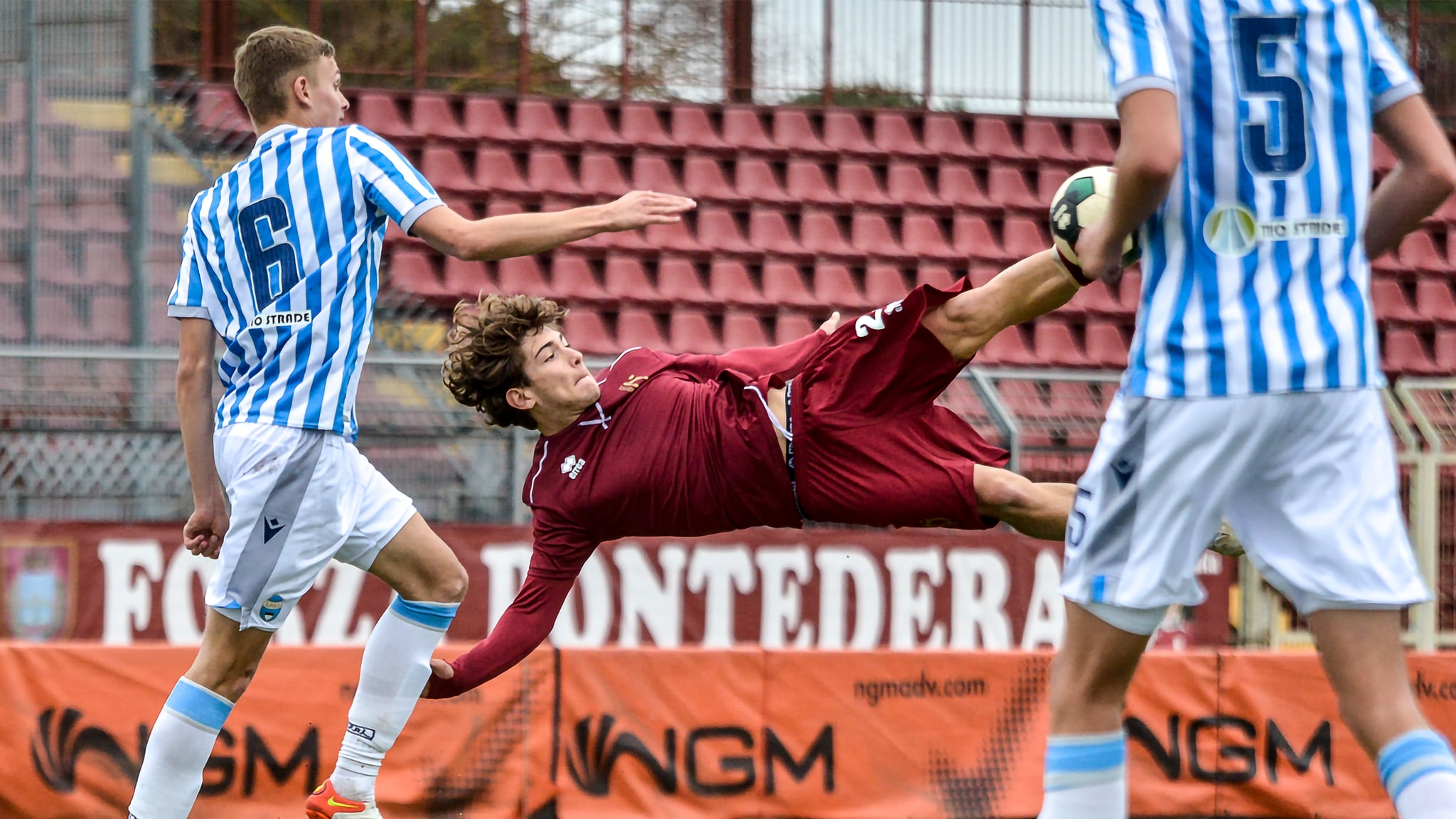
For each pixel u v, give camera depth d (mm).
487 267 34812
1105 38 8336
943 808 19516
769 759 19219
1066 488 11328
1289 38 8398
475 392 12109
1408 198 8758
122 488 23000
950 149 40594
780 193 38656
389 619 12523
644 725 19016
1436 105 41094
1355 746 20000
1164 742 19656
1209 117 8367
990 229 39125
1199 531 8641
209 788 17828
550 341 11852
